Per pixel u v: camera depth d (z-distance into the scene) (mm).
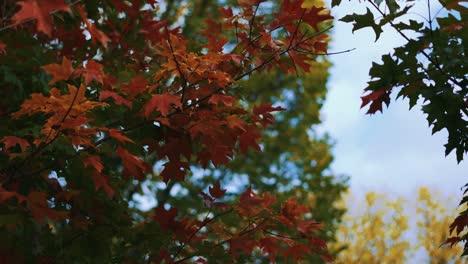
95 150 3525
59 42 4070
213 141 3570
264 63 3820
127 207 4027
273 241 3969
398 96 3631
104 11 4125
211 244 3879
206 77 3412
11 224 3189
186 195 11664
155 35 3367
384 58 3543
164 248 3885
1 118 3678
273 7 7441
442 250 18078
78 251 3793
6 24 3641
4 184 3355
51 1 1943
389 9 3379
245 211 3787
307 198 13625
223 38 3428
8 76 3682
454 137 3607
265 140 13219
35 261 3609
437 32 3434
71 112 2891
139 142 3652
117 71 4027
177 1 11711
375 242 18891
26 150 3475
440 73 3508
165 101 3119
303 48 3799
